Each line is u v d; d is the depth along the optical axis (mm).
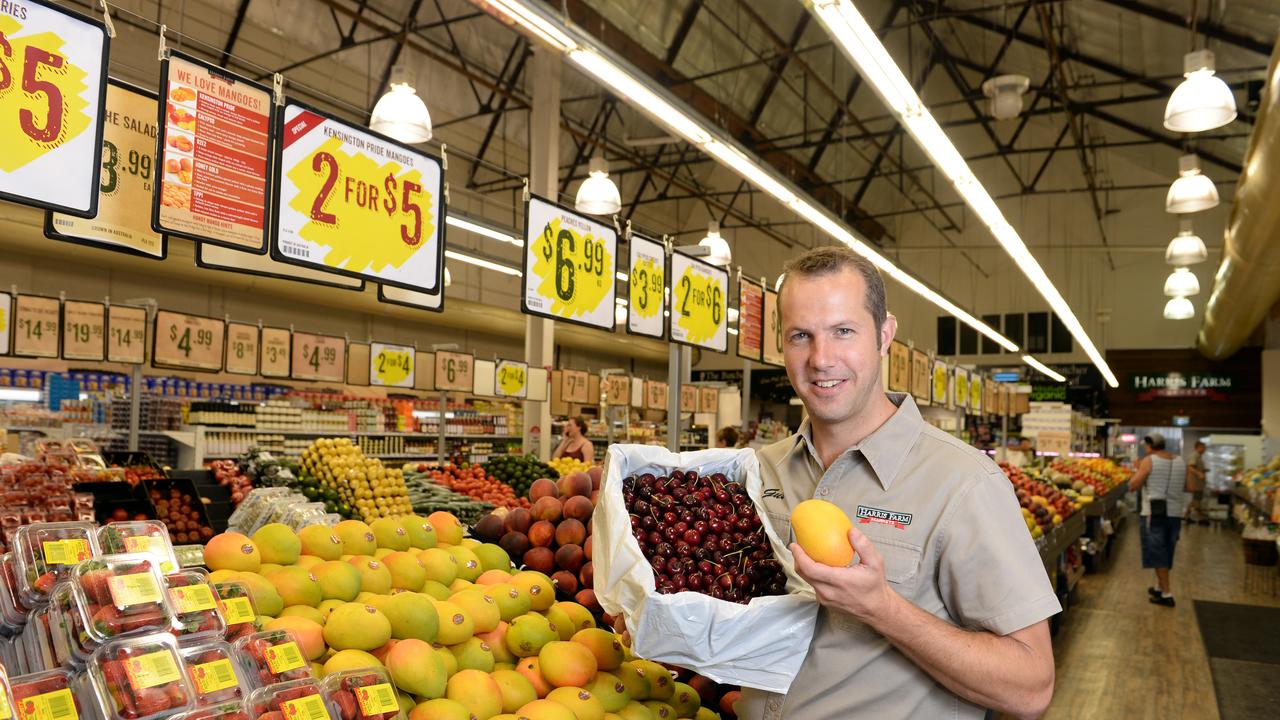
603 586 1721
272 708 1517
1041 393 21547
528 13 4238
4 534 3449
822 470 1698
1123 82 13695
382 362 9383
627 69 4863
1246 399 21781
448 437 12859
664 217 23547
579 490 3094
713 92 15438
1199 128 5852
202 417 9180
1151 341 22219
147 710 1407
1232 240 10938
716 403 14508
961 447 1551
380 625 1940
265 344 8617
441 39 14555
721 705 2539
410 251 3436
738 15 14398
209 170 2764
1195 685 5766
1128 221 22203
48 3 2340
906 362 9195
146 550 1778
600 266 4457
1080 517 8211
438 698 1892
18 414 6945
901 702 1461
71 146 2381
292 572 2064
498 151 17250
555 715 1978
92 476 4691
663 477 1977
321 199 3105
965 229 23703
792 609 1542
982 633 1403
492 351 17766
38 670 1526
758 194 23906
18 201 2271
